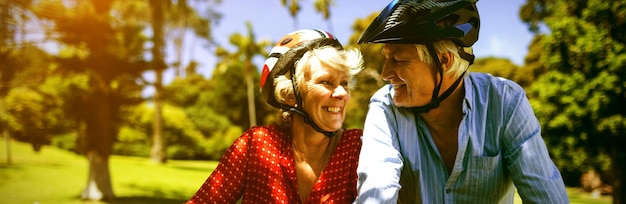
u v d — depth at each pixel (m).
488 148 1.49
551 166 1.46
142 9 18.14
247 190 1.64
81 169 22.89
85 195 16.19
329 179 1.60
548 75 13.89
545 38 13.89
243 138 1.65
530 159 1.44
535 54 23.56
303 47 1.58
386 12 1.44
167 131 39.78
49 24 12.25
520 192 1.47
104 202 15.92
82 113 15.60
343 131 1.68
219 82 43.44
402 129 1.53
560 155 13.95
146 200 17.39
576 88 13.04
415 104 1.46
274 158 1.61
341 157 1.62
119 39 14.36
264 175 1.61
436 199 1.53
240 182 1.64
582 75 13.02
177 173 26.08
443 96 1.45
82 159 28.11
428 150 1.53
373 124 1.54
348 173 1.61
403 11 1.40
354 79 1.64
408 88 1.45
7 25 11.51
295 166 1.63
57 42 12.84
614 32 12.62
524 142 1.45
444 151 1.55
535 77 22.92
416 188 1.55
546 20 14.09
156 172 25.27
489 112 1.49
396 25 1.40
